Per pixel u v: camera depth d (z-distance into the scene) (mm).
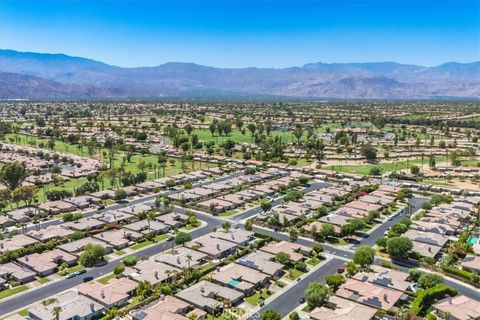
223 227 189125
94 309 122625
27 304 127500
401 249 157375
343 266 154500
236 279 141125
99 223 192750
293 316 119250
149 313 118500
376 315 120938
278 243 171625
